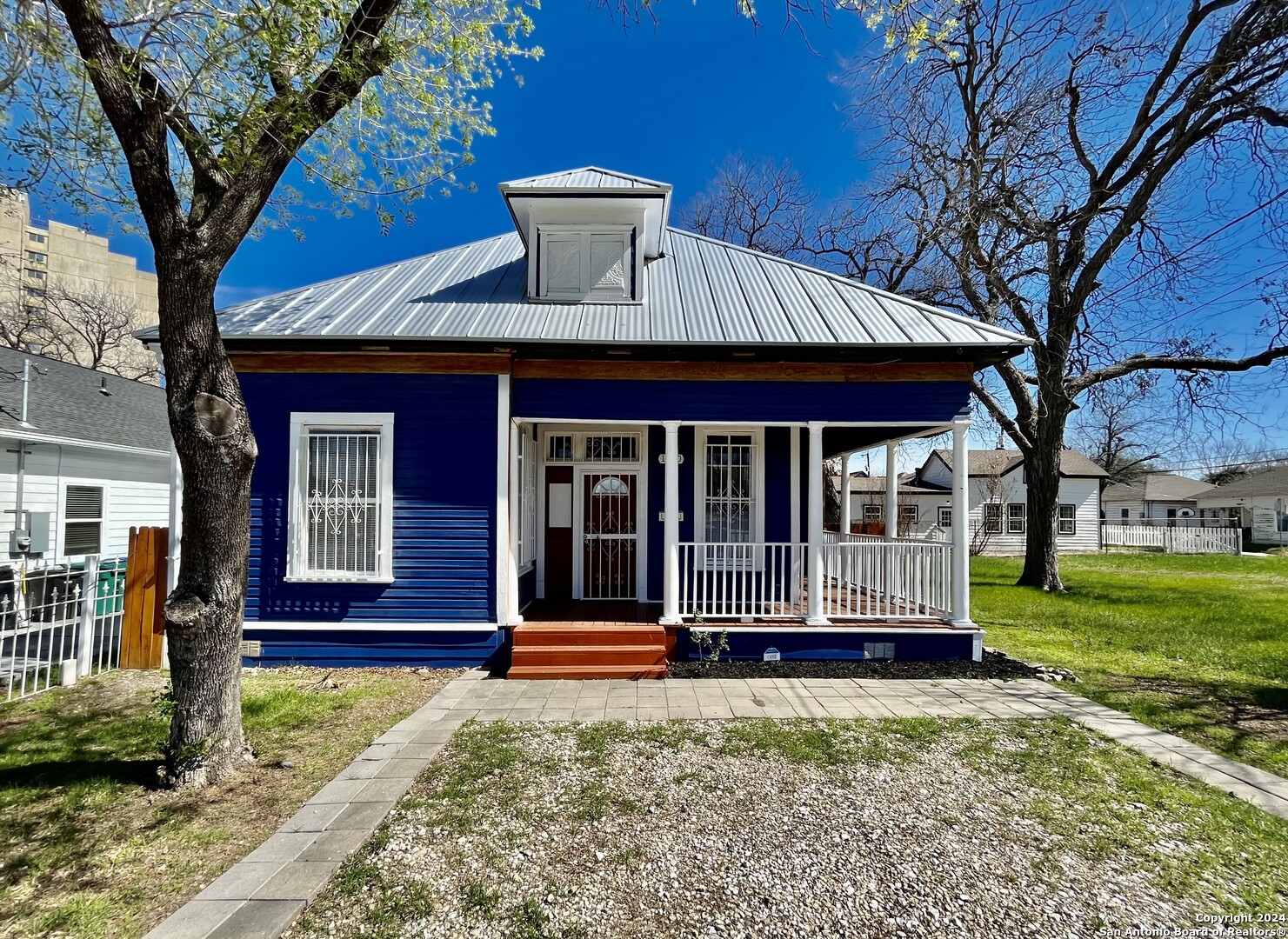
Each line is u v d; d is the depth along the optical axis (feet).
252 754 14.82
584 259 27.45
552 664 22.90
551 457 30.27
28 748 15.46
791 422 24.66
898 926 9.10
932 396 24.63
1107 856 11.00
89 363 88.74
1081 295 44.19
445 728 17.26
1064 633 30.91
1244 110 34.55
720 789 13.48
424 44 16.98
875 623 24.82
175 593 13.64
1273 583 51.44
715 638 23.98
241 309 26.07
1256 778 14.26
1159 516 132.26
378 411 24.17
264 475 24.02
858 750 15.69
